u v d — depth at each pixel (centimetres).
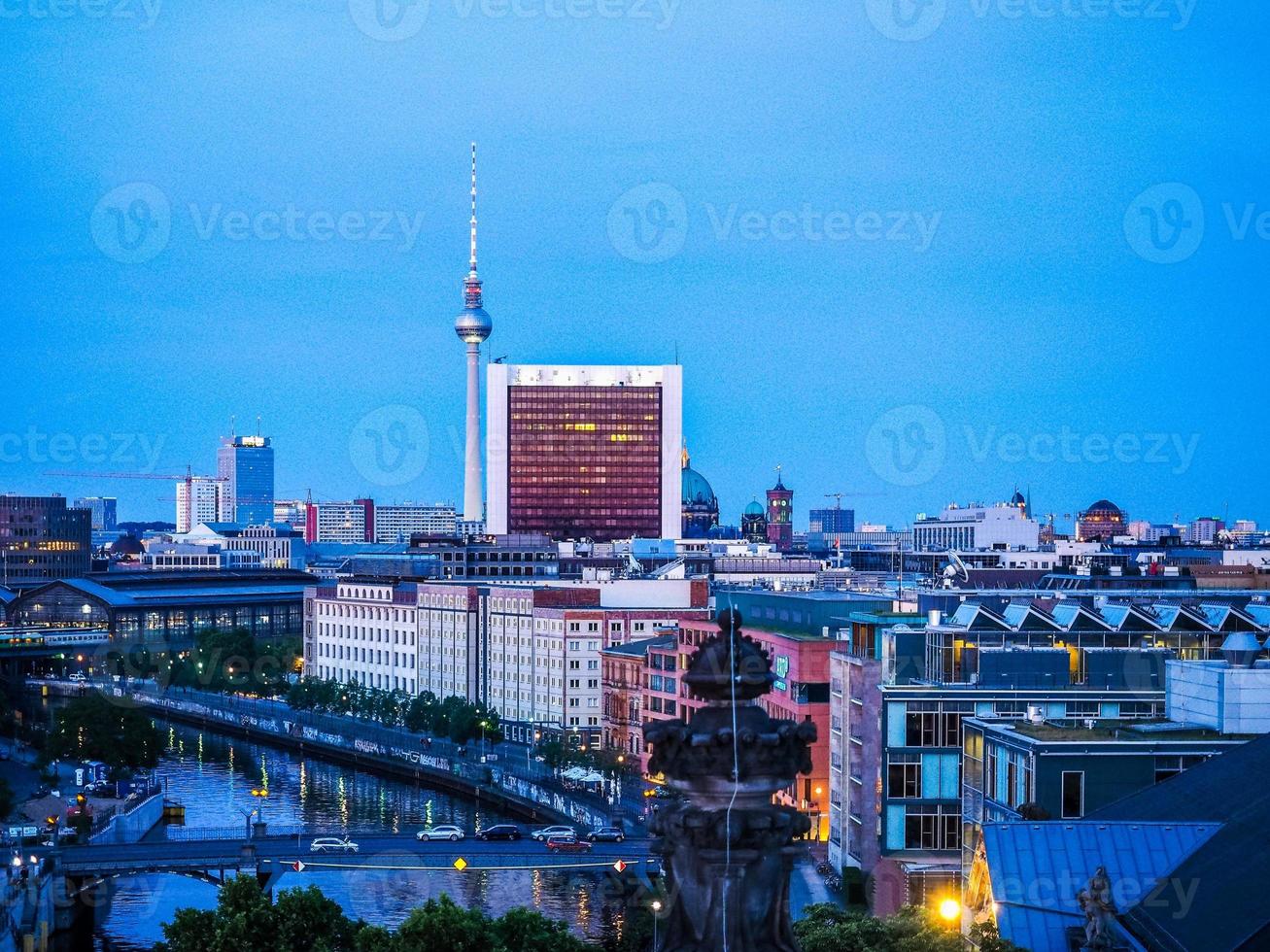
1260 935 12106
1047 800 18212
